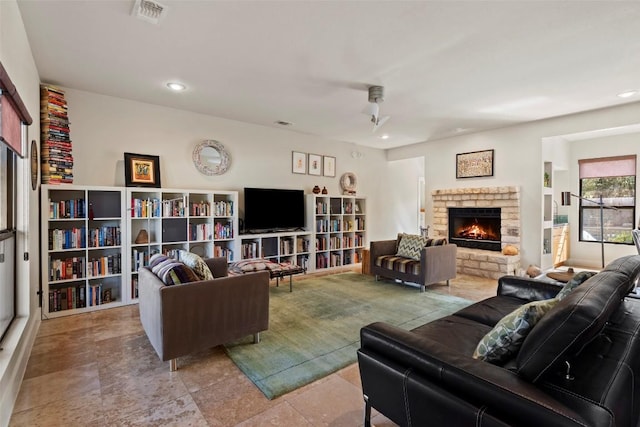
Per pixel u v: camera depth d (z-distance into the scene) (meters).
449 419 1.17
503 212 5.24
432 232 6.25
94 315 3.30
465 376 1.16
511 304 2.40
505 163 5.23
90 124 3.70
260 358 2.39
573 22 2.24
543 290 2.46
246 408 1.82
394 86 3.43
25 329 2.38
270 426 1.67
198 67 2.99
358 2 2.02
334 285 4.55
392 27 2.30
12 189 2.48
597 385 1.05
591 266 5.69
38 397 1.91
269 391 1.97
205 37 2.45
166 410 1.79
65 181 3.35
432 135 5.80
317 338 2.75
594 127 4.31
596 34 2.39
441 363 1.24
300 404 1.86
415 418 1.30
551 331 1.08
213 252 4.36
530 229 4.98
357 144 6.56
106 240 3.54
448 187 6.00
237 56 2.76
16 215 2.51
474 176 5.61
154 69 3.04
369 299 3.87
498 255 5.03
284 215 5.27
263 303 2.63
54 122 3.26
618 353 1.25
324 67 2.98
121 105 3.89
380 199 7.00
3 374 1.69
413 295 4.05
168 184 4.25
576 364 1.18
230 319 2.43
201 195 4.52
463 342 1.78
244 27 2.31
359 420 1.72
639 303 1.78
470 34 2.40
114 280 3.86
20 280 2.52
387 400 1.42
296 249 5.30
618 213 5.44
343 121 4.87
